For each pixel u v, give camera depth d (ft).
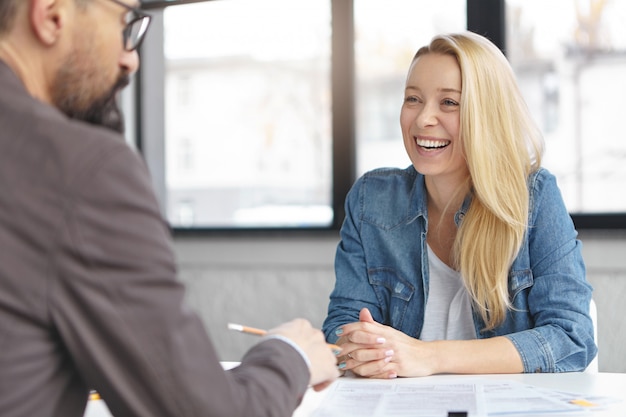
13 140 2.30
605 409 3.28
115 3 2.61
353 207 5.68
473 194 5.17
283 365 2.71
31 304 2.20
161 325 2.31
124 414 2.38
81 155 2.27
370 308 5.42
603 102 8.79
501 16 9.01
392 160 9.89
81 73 2.57
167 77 11.14
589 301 4.89
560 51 8.93
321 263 9.96
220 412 2.40
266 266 10.28
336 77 9.87
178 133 11.12
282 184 10.53
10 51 2.50
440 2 9.54
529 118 5.26
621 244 8.50
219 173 10.91
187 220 11.14
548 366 4.46
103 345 2.28
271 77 10.55
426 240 5.40
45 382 2.30
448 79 5.00
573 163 8.94
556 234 5.00
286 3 10.39
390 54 9.82
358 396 3.69
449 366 4.29
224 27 10.77
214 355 2.48
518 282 5.02
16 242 2.21
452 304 5.20
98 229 2.24
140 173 2.36
